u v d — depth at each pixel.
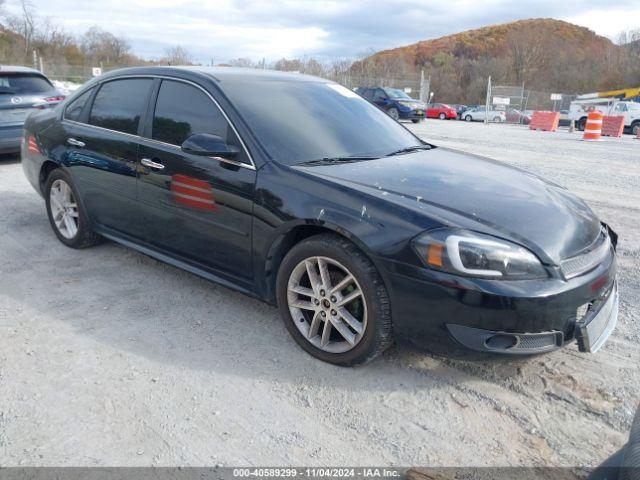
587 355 3.15
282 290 3.08
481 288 2.47
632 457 1.98
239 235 3.22
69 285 3.94
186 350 3.11
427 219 2.63
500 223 2.69
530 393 2.78
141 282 4.03
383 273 2.65
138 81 4.03
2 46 42.84
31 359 2.95
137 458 2.26
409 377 2.90
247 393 2.73
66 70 30.67
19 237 4.95
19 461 2.21
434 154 3.86
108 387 2.73
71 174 4.38
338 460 2.29
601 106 25.62
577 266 2.67
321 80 4.38
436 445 2.40
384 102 24.25
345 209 2.78
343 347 2.93
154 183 3.67
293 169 3.07
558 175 9.09
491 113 33.56
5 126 7.88
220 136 3.37
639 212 6.51
